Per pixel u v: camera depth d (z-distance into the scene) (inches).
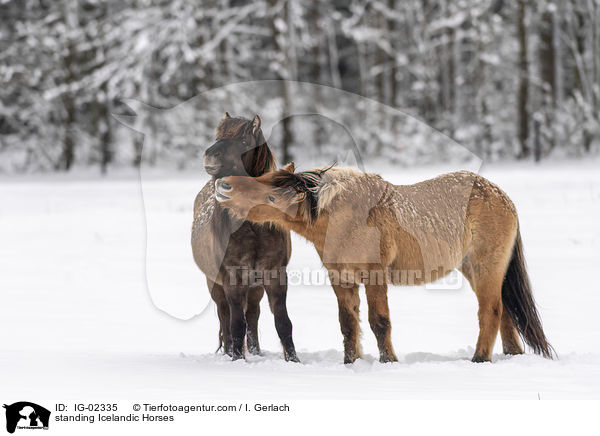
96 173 2524.6
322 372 343.9
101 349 420.8
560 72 2719.0
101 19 2625.5
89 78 2421.3
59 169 2630.4
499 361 376.5
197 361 375.9
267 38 2938.0
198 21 2459.4
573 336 437.1
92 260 781.3
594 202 1112.2
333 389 305.4
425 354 396.8
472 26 2667.3
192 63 2522.1
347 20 2677.2
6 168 2628.0
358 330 392.8
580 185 1393.9
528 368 345.7
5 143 2689.5
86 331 477.1
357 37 2652.6
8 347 418.9
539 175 1676.9
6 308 552.1
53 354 395.2
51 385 311.4
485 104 2532.0
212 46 2425.0
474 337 446.9
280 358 409.7
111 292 620.7
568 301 532.1
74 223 1091.9
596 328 454.3
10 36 2684.5
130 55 2330.2
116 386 309.4
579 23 2497.5
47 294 611.5
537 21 2495.1
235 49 2723.9
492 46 2615.7
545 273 637.9
